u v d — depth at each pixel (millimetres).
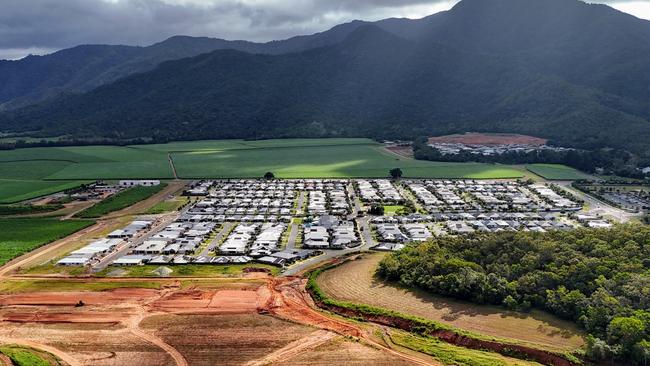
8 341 108438
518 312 120438
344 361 98375
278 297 135125
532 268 133375
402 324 117312
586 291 121312
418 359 99562
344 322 118625
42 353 102438
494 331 112188
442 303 127375
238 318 119500
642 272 123500
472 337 108500
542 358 101000
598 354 98875
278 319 119000
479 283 127312
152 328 113938
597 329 107188
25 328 115000
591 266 127938
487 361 98500
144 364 97938
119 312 123812
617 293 116750
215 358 100062
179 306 127312
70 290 140875
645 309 110062
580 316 112062
